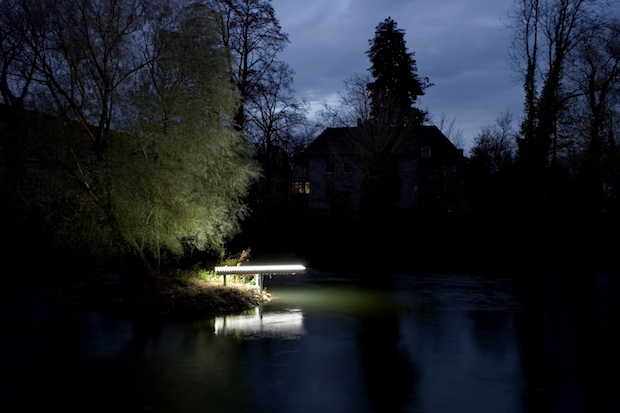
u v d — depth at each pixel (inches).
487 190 1215.6
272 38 1088.2
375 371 319.6
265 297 577.3
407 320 469.7
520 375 314.8
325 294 623.5
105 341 381.7
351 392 282.7
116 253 525.7
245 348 368.2
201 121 545.6
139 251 546.9
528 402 271.1
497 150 1715.1
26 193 537.3
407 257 1128.2
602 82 1028.5
